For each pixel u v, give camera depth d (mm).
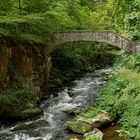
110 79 23250
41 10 23062
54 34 23766
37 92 20734
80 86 25438
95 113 16922
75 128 15242
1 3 20875
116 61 33969
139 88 17047
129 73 20281
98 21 43594
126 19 26125
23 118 17312
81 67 32156
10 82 18781
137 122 14500
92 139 13742
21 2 23031
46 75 23344
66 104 20375
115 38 24547
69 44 32688
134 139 13414
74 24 31906
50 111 18875
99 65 36344
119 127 15328
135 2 25578
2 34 18094
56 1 27359
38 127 16109
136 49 24172
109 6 43188
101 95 20031
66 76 28156
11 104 17438
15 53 19297
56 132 15375
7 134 15320
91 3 53469
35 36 21438
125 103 16562
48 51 23625
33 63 21359
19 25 20359
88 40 24609
